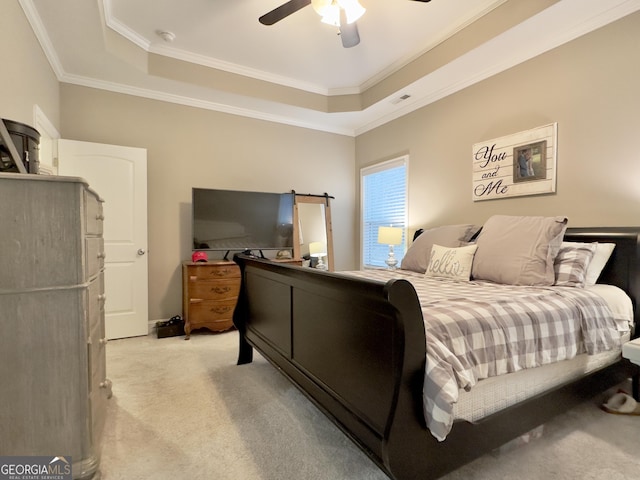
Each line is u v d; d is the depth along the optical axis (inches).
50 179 49.1
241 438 66.4
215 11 102.9
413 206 154.6
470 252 99.1
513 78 112.8
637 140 85.3
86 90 128.6
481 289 78.9
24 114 86.0
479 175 124.2
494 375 52.1
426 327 48.3
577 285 80.7
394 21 107.4
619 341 72.1
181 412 76.3
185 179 148.4
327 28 111.6
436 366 43.4
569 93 98.3
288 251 165.6
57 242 49.9
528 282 84.1
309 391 65.9
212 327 136.2
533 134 106.9
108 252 128.4
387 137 169.8
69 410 51.0
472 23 106.5
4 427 47.9
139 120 138.5
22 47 84.1
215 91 138.6
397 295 41.0
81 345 51.6
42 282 49.1
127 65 118.3
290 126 174.2
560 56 100.2
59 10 90.3
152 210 141.9
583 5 86.4
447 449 46.6
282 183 172.4
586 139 95.0
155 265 142.6
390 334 44.1
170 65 128.0
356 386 51.1
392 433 41.9
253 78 144.3
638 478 54.7
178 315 146.7
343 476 55.6
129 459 60.1
